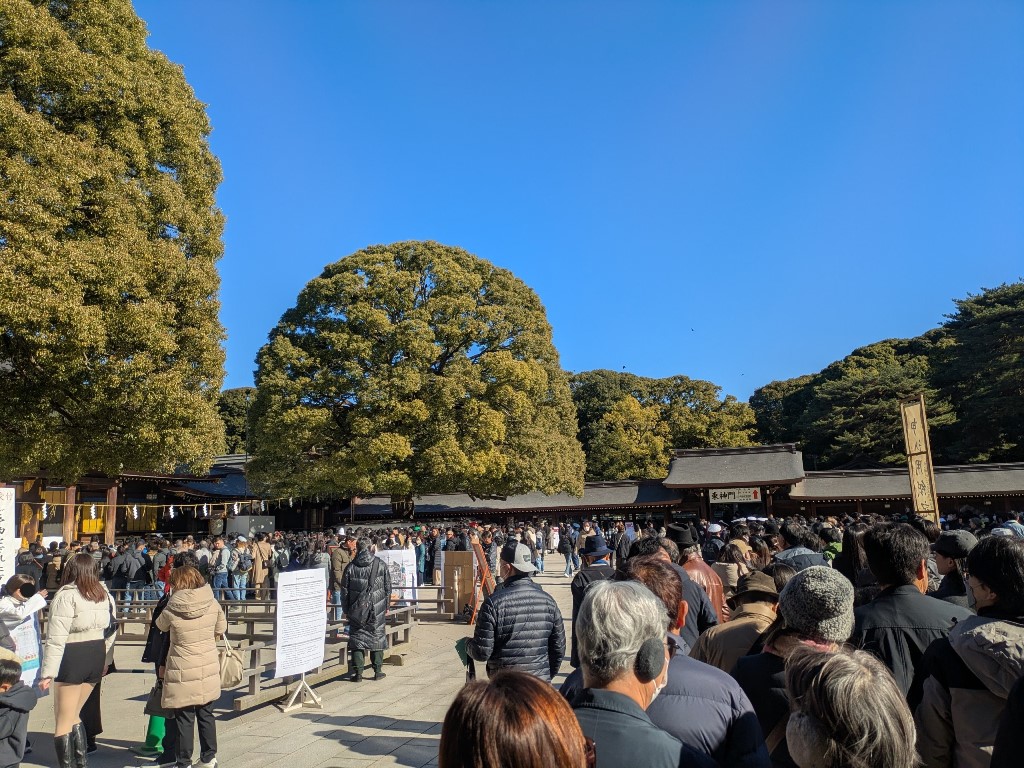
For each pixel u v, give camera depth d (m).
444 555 15.41
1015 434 44.97
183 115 17.44
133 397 15.34
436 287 37.06
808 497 40.03
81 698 5.80
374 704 8.23
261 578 18.58
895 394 48.88
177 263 16.09
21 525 23.23
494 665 4.98
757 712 2.78
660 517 43.84
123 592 16.05
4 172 13.68
